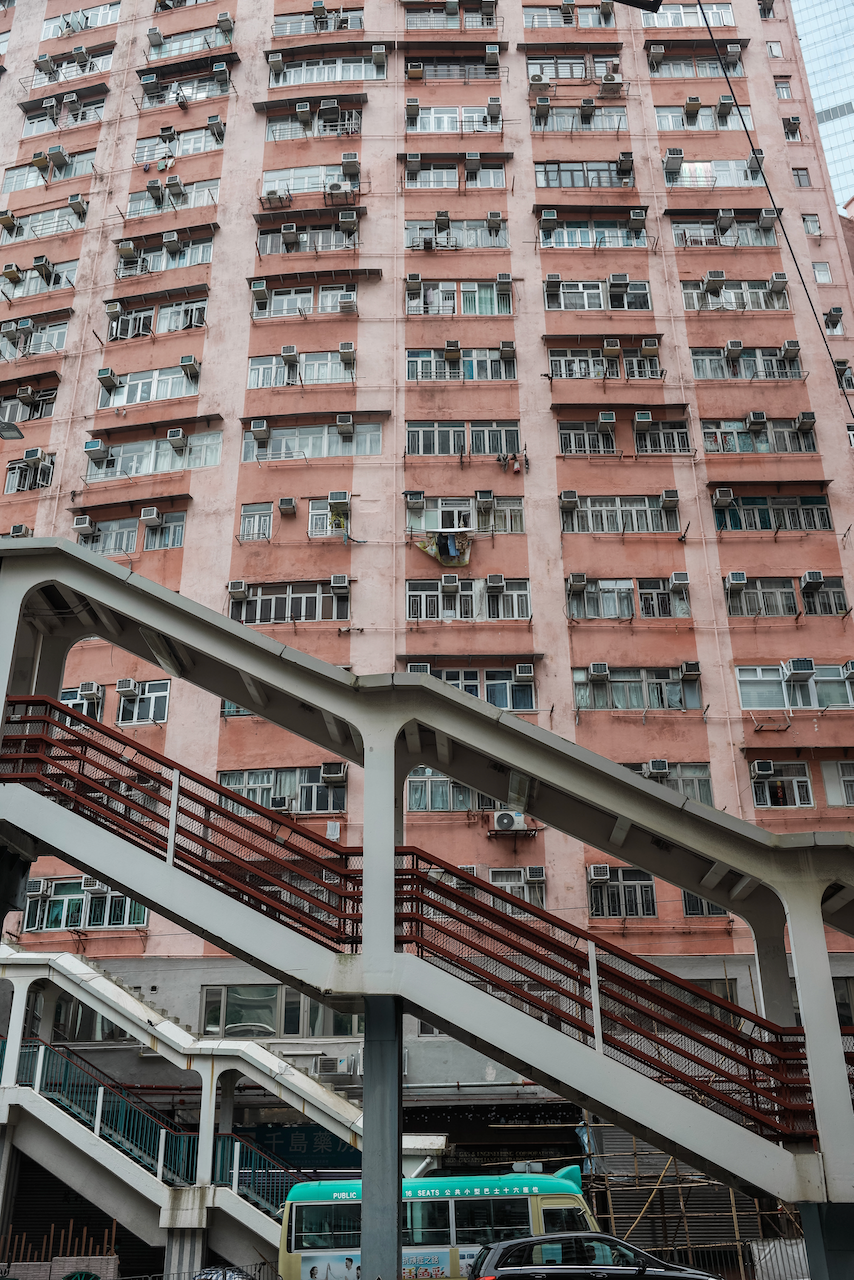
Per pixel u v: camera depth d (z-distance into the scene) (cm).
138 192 3042
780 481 2508
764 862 927
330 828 2219
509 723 954
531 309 2739
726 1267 1680
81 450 2698
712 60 3069
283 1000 2144
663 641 2380
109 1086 1658
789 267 2794
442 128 2998
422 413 2617
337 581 2416
